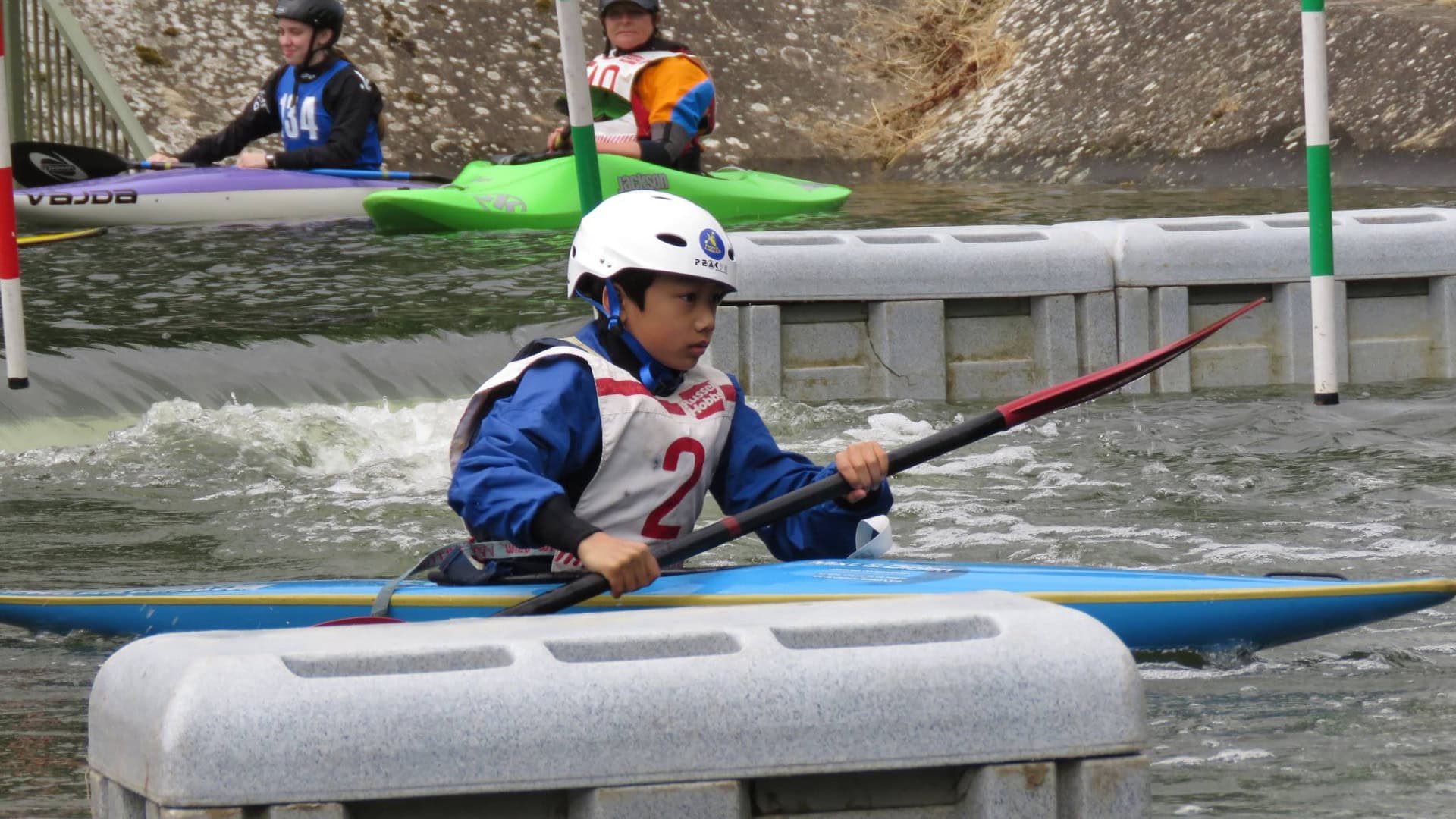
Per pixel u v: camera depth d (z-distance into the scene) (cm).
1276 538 1268
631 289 836
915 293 2008
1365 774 691
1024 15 4778
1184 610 873
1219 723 778
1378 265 2120
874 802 498
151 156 3459
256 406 1816
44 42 3853
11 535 1345
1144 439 1708
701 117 3153
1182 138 4081
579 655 491
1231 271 2092
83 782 719
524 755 466
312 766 454
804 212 3316
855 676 488
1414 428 1741
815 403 2002
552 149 3136
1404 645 932
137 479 1552
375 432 1750
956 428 858
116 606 986
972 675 494
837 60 4838
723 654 487
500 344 1964
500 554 897
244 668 463
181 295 2231
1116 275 2080
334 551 1291
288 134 3216
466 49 4538
